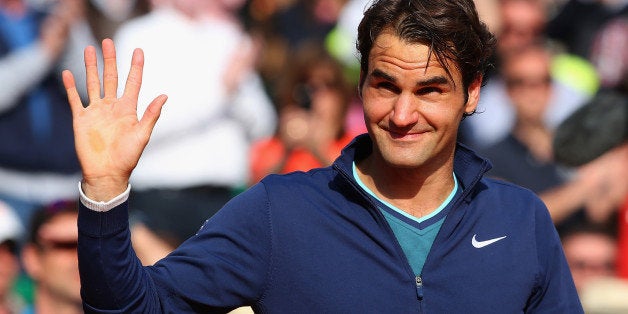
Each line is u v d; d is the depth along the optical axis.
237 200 11.23
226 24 26.72
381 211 11.13
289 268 10.97
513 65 24.72
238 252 10.94
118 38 25.95
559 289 11.55
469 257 11.20
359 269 10.98
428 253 11.18
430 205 11.46
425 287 11.02
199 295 10.78
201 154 25.05
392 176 11.41
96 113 10.54
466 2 11.16
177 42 25.50
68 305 19.42
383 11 10.95
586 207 22.53
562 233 22.59
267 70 29.53
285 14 31.22
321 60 24.08
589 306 18.33
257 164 24.38
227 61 26.17
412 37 10.80
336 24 30.88
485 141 25.44
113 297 10.29
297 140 23.84
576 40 29.95
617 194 22.42
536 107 24.39
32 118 25.59
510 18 26.44
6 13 25.84
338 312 10.86
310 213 11.15
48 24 25.89
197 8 26.06
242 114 26.80
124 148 10.39
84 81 26.02
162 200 23.34
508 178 23.91
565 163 23.17
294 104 24.16
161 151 24.62
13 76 25.30
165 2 25.94
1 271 19.94
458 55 11.01
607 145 22.75
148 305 10.46
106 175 10.32
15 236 20.19
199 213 23.47
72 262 19.33
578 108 24.19
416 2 10.94
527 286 11.30
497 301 11.10
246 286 10.95
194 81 25.36
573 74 27.94
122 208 10.34
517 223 11.50
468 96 11.43
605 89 27.84
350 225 11.16
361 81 11.45
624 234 21.73
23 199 25.66
